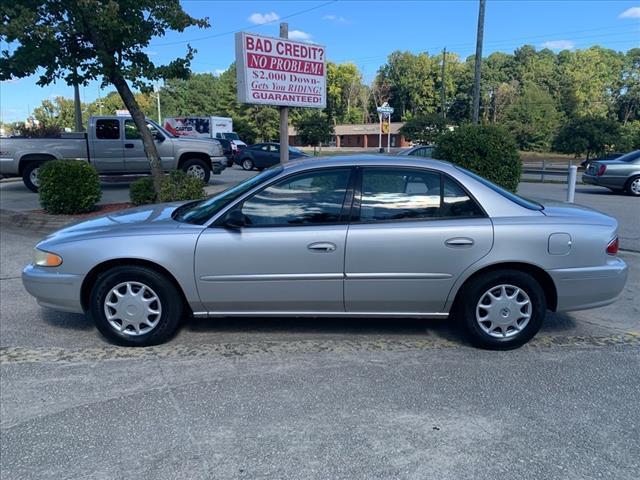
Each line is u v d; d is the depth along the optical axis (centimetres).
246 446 296
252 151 2589
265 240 412
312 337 455
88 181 1016
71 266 422
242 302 425
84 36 917
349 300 421
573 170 875
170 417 326
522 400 347
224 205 424
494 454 288
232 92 6638
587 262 415
